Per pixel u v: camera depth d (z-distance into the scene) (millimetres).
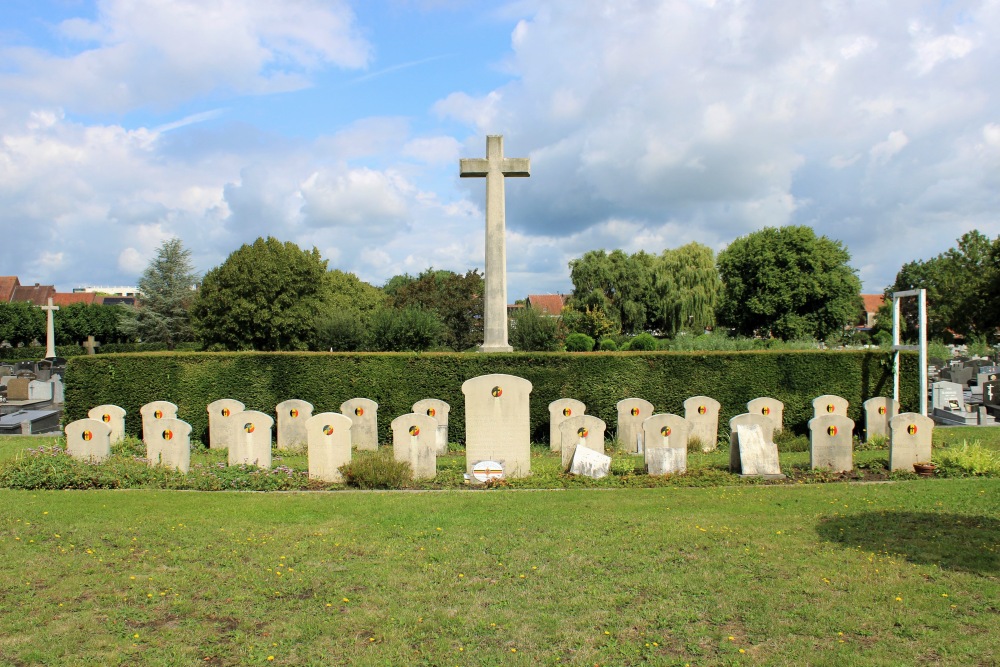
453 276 43406
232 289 40188
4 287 88438
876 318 69812
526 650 5594
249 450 13828
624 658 5457
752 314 57562
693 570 7242
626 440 17078
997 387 23969
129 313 56406
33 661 5434
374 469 12211
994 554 7594
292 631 5945
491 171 18500
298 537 8547
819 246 56000
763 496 10781
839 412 16953
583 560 7605
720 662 5352
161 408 17094
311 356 18516
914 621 5984
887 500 10266
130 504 10398
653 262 66875
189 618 6234
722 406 18500
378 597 6633
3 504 10344
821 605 6324
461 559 7668
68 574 7281
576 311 61562
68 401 18500
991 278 34562
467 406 12906
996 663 5277
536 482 12266
